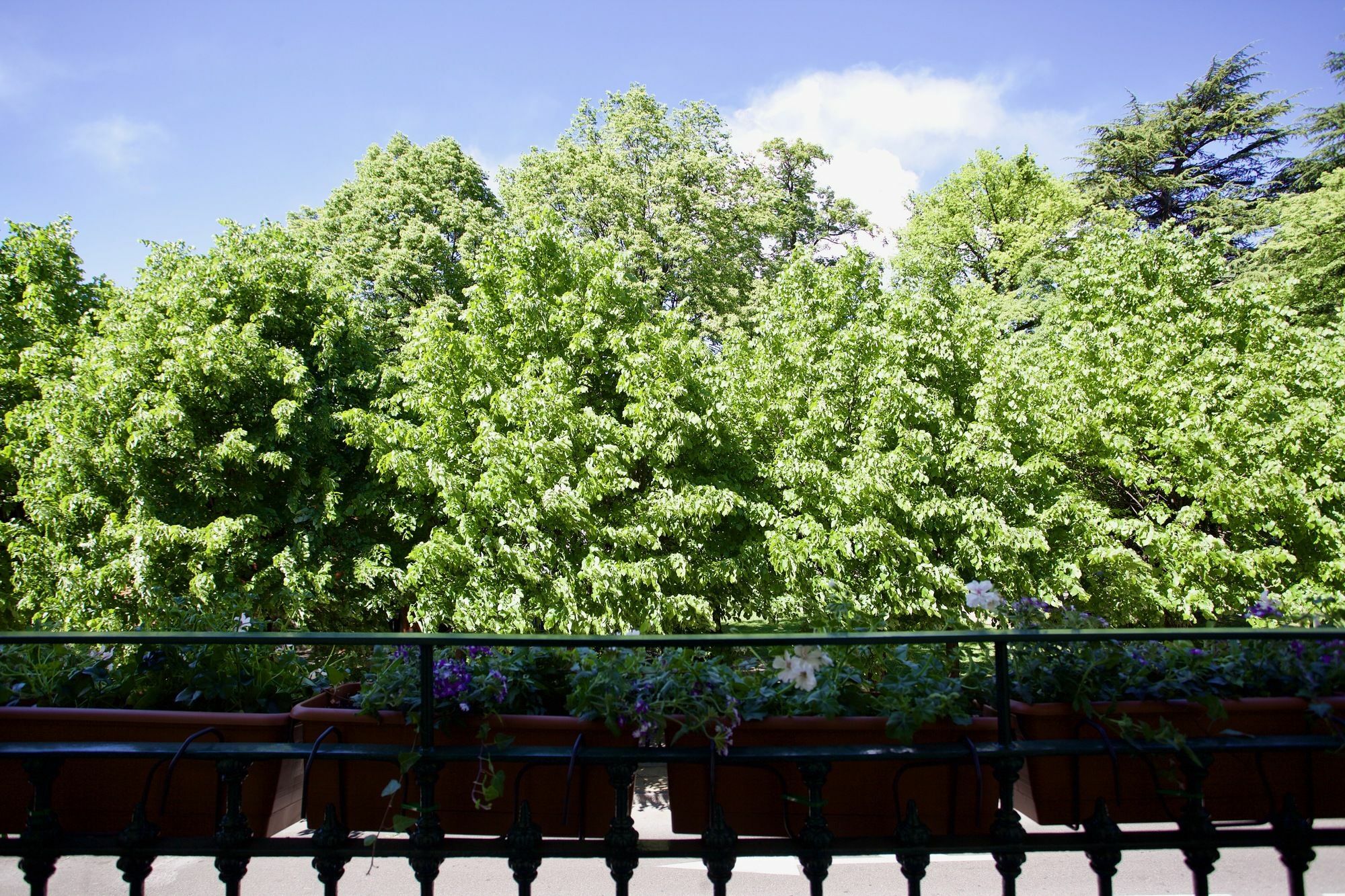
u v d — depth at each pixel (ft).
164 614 12.26
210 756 6.10
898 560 31.50
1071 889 16.90
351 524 40.55
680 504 31.40
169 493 35.81
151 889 17.03
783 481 33.73
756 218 73.10
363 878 17.89
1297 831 6.13
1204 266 38.68
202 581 32.24
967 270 88.28
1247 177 81.71
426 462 34.09
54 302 43.68
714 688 6.76
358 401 41.42
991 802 6.95
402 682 7.06
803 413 35.40
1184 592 33.50
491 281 37.14
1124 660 7.29
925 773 6.94
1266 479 32.32
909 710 6.64
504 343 36.32
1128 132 82.28
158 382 36.01
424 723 6.23
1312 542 34.55
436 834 6.05
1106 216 74.18
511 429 34.86
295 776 7.61
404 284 57.21
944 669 7.13
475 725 6.96
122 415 35.70
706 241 68.03
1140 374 35.99
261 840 6.09
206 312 38.78
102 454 34.78
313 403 40.09
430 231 58.59
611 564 30.35
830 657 7.04
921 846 5.99
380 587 38.73
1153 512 35.37
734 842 5.93
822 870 5.96
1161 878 17.28
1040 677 7.32
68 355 42.22
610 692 6.73
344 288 43.29
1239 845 6.22
